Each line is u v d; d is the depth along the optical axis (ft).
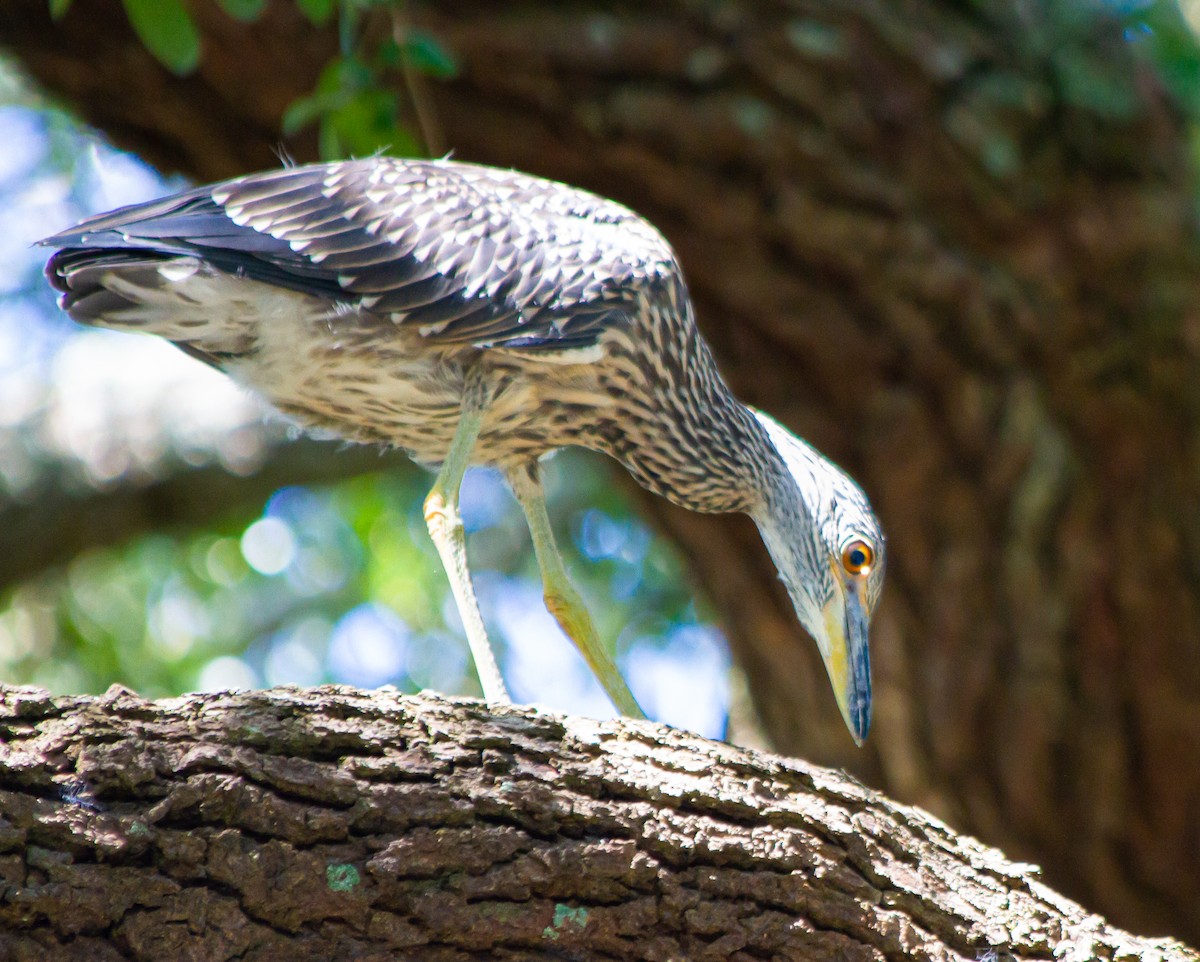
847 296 35.65
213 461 44.60
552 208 26.27
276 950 15.96
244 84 33.53
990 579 36.27
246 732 16.42
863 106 34.37
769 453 29.78
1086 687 36.17
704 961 17.44
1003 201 34.91
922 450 36.32
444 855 16.58
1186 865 37.09
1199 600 35.94
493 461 27.35
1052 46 35.27
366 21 32.37
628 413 27.04
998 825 37.55
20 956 15.03
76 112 35.47
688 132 34.12
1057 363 35.53
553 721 18.08
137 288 23.98
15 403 45.19
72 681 52.54
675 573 55.72
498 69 33.71
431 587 55.36
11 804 15.17
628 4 33.81
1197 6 43.19
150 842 15.57
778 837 17.90
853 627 29.58
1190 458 35.88
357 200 24.81
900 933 18.11
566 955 17.06
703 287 36.17
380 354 24.86
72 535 44.19
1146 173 35.91
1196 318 35.65
